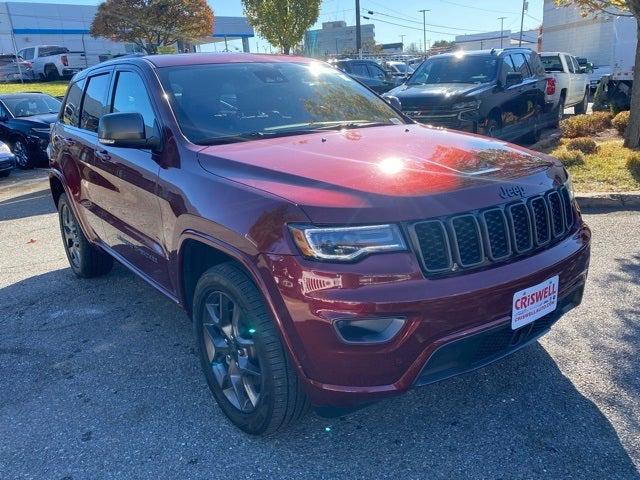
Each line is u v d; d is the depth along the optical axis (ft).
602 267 15.96
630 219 20.24
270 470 8.98
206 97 12.21
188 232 9.99
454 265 8.25
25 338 13.96
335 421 10.03
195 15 91.15
